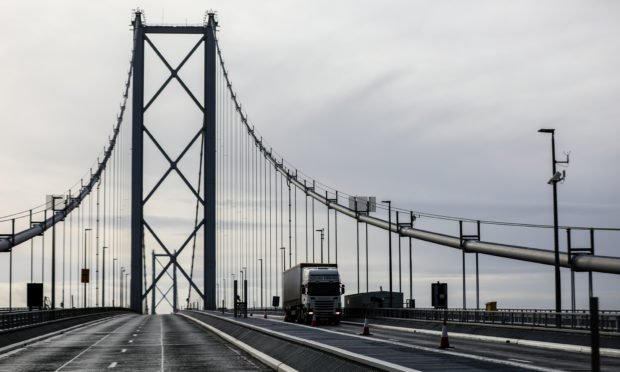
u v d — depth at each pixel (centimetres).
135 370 3684
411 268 11569
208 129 19362
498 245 9675
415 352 3581
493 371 2606
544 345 5325
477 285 9969
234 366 3856
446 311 8025
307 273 9512
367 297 11106
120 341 6238
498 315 6806
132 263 18875
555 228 6481
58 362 4212
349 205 14350
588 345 5050
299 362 3484
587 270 7850
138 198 18838
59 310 8781
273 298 16525
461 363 2972
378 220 13275
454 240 10612
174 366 3878
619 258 7356
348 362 2831
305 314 9488
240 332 6194
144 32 19288
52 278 9294
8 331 5612
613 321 5081
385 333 7400
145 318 14475
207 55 19450
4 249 11719
